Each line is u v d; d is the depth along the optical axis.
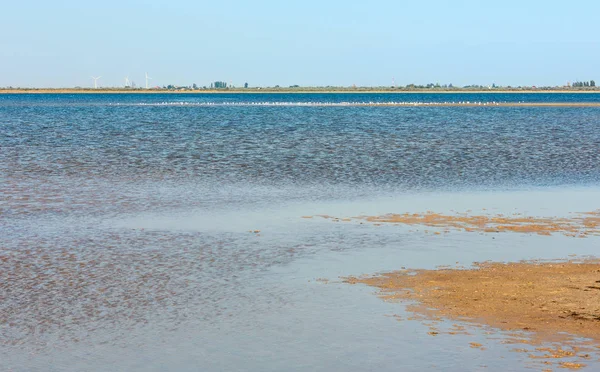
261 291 16.14
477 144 55.84
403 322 14.09
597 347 12.65
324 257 19.44
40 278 17.05
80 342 13.10
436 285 16.64
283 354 12.60
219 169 39.75
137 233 22.50
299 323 14.09
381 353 12.59
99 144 56.31
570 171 39.00
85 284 16.58
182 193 31.12
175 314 14.56
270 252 19.95
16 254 19.45
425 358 12.34
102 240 21.41
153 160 44.41
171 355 12.59
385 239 21.81
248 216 25.59
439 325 13.89
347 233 22.67
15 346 12.91
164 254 19.59
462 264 18.72
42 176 36.75
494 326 13.78
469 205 28.09
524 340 13.03
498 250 20.38
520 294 15.83
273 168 40.22
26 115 115.75
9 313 14.55
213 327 13.87
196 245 20.80
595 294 15.75
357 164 42.25
